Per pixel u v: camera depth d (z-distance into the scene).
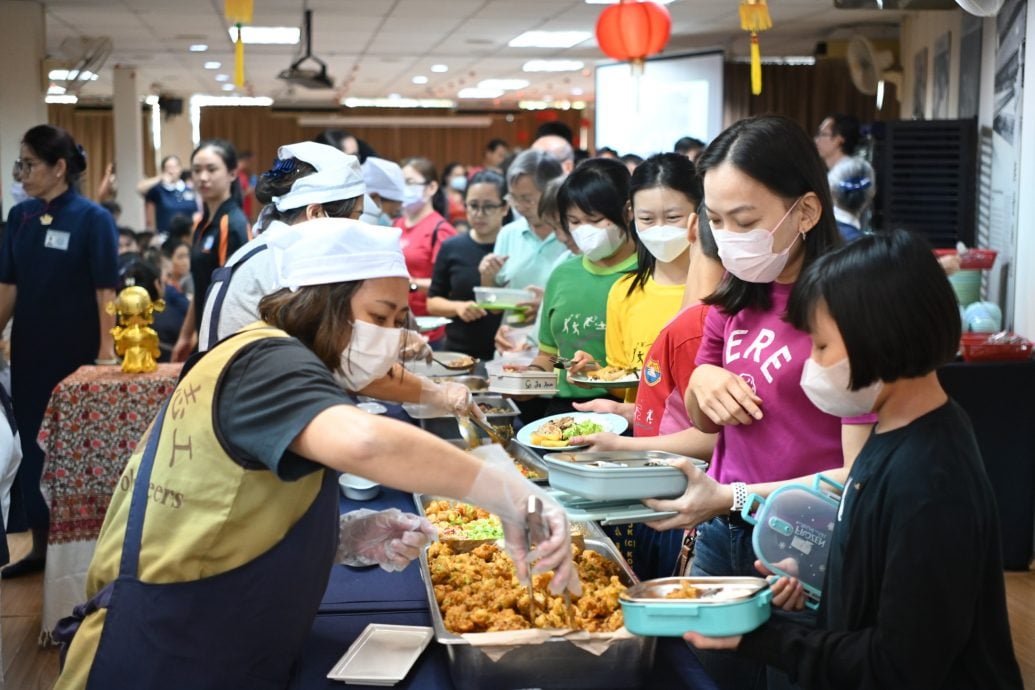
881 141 6.03
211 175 4.51
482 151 21.64
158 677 1.51
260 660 1.55
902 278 1.32
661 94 10.29
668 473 1.67
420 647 1.70
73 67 9.68
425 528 1.93
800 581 1.57
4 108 8.08
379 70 14.00
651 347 2.29
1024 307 4.89
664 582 1.55
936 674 1.30
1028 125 4.84
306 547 1.53
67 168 4.26
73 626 1.66
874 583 1.37
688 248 2.61
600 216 3.00
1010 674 1.38
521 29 9.98
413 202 5.36
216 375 1.48
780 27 9.45
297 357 1.46
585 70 13.88
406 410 3.26
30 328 4.27
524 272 4.39
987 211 5.60
